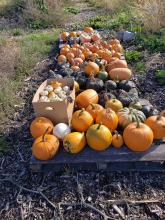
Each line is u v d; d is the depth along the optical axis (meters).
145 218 3.13
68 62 6.20
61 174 3.67
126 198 3.34
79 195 3.41
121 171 3.64
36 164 3.64
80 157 3.61
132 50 7.12
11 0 12.05
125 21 9.02
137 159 3.54
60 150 3.74
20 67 6.53
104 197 3.37
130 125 3.64
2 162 4.02
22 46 7.75
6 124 4.75
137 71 6.11
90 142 3.60
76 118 3.81
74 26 9.74
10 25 10.41
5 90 5.39
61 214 3.24
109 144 3.63
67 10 11.74
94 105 4.02
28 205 3.38
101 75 5.20
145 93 5.34
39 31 9.84
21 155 4.10
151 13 8.06
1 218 3.28
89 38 7.45
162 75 5.63
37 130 3.80
